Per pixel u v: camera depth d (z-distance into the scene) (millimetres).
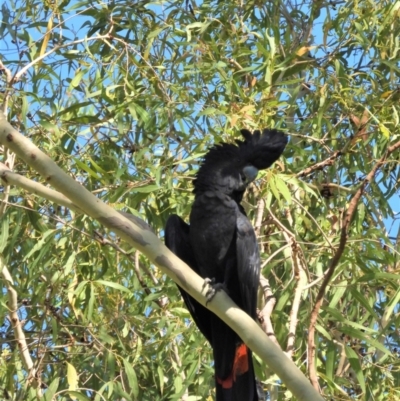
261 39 9945
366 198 9859
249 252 7488
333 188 9945
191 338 8578
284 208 9266
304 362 8617
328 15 10414
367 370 9188
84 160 9281
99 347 9109
